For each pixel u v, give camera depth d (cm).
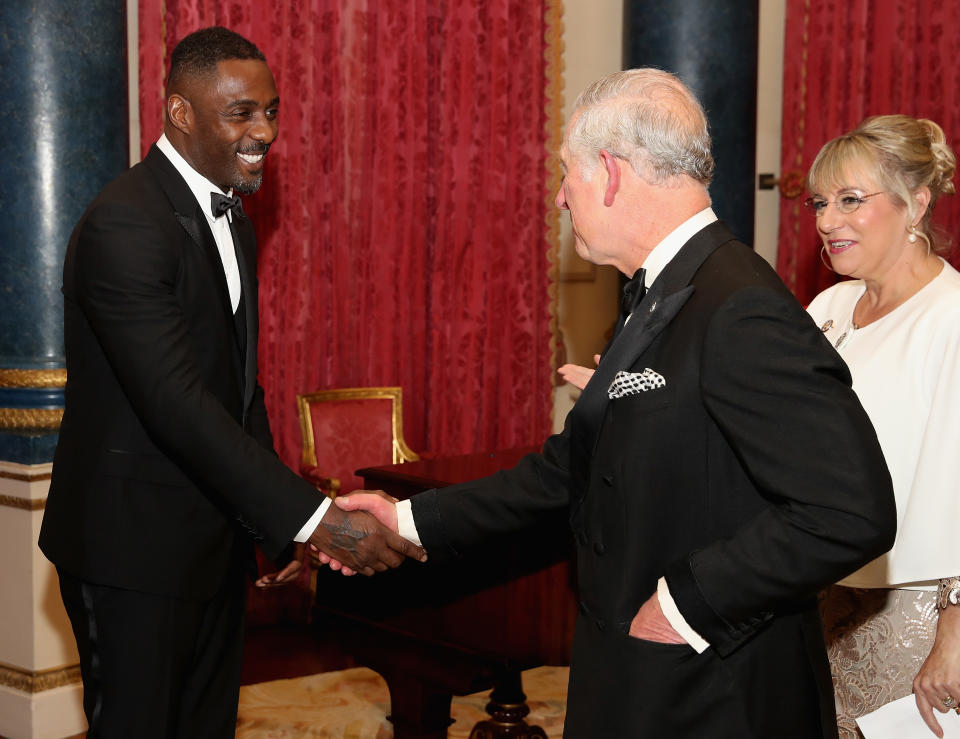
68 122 353
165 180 225
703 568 140
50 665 355
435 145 548
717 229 159
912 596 206
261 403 265
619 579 153
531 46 569
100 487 218
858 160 208
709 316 145
